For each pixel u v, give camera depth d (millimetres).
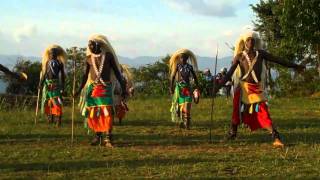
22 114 15727
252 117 10062
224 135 11398
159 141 10531
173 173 7566
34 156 8898
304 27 20297
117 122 13773
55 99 13000
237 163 8234
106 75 9852
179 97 12484
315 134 11398
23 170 7875
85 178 7355
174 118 12617
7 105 18375
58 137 11031
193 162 8328
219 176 7434
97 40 9820
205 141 10523
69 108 18062
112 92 9938
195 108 17812
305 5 19984
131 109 17828
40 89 13734
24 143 10219
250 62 9859
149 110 17422
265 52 10008
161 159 8562
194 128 12578
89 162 8383
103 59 9812
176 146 9930
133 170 7777
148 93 31016
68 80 20844
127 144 10141
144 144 10148
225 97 23297
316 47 22500
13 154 9047
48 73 13062
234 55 10211
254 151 9352
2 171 7781
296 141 10430
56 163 8328
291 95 29172
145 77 37062
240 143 10234
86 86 9984
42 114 15039
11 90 30984
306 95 28781
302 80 29469
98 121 9891
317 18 20250
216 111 16703
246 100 9953
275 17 29969
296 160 8484
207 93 25391
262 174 7574
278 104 19672
